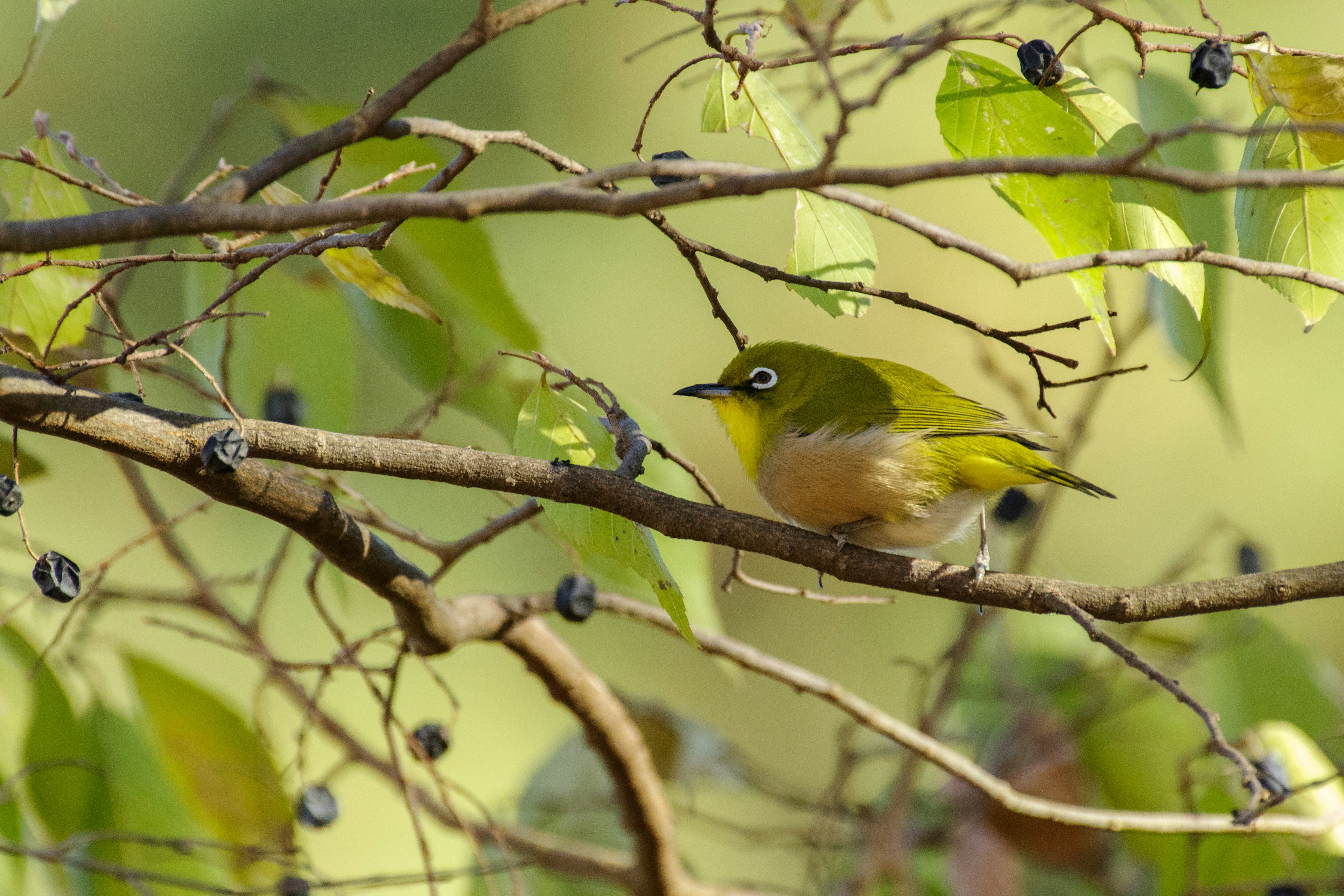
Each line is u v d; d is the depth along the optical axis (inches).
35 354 275.6
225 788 341.4
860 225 271.7
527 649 319.3
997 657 451.8
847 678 620.4
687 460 267.7
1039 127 252.7
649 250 674.2
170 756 343.0
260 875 338.3
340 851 524.1
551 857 381.7
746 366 350.6
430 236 319.3
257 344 348.5
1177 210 256.7
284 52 631.8
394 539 564.1
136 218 167.2
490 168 650.8
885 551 340.2
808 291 258.8
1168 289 311.0
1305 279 215.0
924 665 439.2
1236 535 447.8
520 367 354.6
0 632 328.8
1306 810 326.0
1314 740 371.9
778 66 234.5
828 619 630.5
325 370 354.9
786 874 565.9
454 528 585.9
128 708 414.6
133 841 287.6
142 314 583.2
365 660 562.9
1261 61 249.9
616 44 673.6
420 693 569.6
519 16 225.0
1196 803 388.5
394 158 311.6
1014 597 249.9
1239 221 262.8
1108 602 247.0
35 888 358.3
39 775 328.2
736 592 637.3
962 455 322.7
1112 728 418.6
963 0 585.0
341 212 166.9
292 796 342.0
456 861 529.0
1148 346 666.8
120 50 620.7
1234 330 663.8
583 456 258.5
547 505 249.0
